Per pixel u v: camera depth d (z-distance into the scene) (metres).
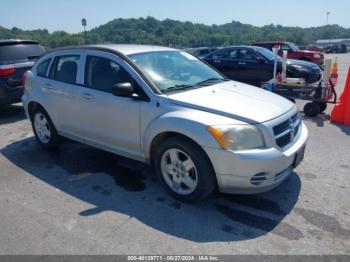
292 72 9.50
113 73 3.85
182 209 3.28
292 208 3.26
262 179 3.01
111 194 3.62
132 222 3.06
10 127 6.40
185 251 2.64
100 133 4.07
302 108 7.73
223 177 3.03
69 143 5.32
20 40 7.35
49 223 3.07
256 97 3.64
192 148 3.12
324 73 6.67
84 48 4.27
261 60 10.16
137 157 3.75
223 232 2.89
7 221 3.12
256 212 3.20
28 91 5.06
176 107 3.29
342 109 6.23
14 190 3.74
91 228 2.97
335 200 3.39
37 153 4.93
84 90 4.09
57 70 4.62
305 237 2.79
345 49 40.38
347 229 2.90
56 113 4.62
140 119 3.54
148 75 3.64
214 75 4.45
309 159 4.47
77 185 3.85
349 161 4.40
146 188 3.75
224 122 3.02
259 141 3.01
